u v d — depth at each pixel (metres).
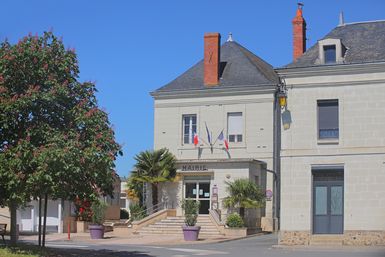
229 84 40.03
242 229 33.47
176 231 35.16
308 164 27.48
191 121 40.69
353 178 26.77
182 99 40.84
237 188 35.06
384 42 28.50
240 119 39.53
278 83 39.19
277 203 37.94
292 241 27.33
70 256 20.50
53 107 19.70
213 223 34.75
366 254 22.31
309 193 27.34
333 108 27.50
